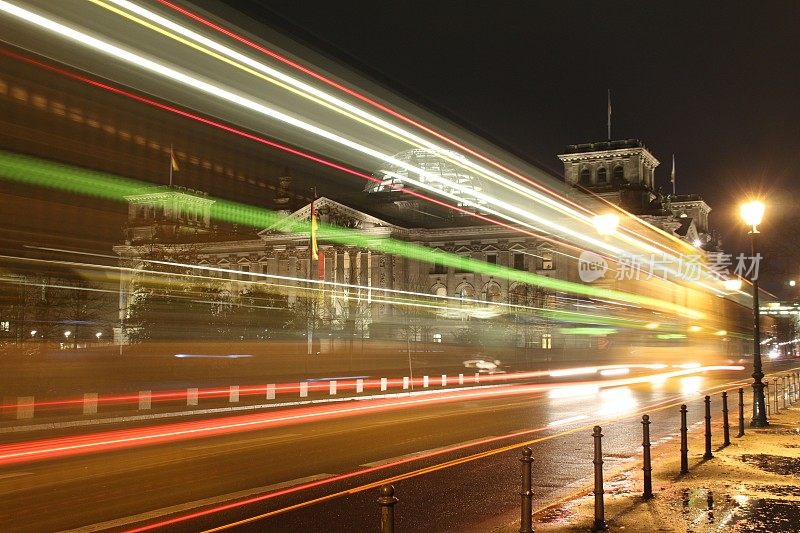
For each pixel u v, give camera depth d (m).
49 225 81.88
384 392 44.44
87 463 17.41
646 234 110.38
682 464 15.77
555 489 14.34
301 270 138.62
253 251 143.50
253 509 12.41
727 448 19.34
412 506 12.77
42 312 73.12
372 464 17.12
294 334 86.06
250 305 81.44
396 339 114.56
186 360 56.47
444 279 133.25
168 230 118.19
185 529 10.98
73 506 12.66
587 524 11.17
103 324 84.81
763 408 24.88
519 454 18.78
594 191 129.25
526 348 102.25
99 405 34.06
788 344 118.19
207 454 18.75
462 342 108.69
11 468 16.75
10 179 75.44
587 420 27.36
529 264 128.00
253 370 61.03
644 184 135.12
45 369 48.62
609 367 76.81
